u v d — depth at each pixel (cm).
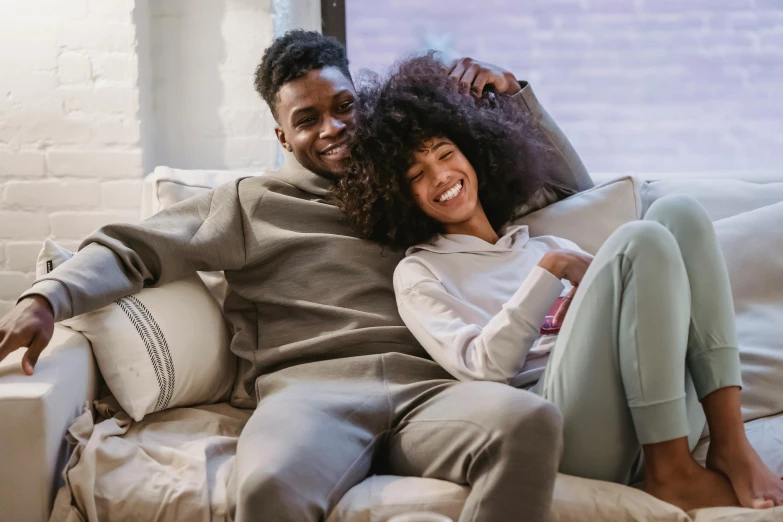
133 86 235
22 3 232
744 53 279
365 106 179
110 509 134
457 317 157
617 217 195
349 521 127
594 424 135
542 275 146
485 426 127
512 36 279
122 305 163
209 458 145
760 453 140
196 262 174
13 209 237
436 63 191
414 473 141
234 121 250
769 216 187
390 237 175
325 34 278
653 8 278
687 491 129
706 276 138
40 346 142
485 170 181
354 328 165
